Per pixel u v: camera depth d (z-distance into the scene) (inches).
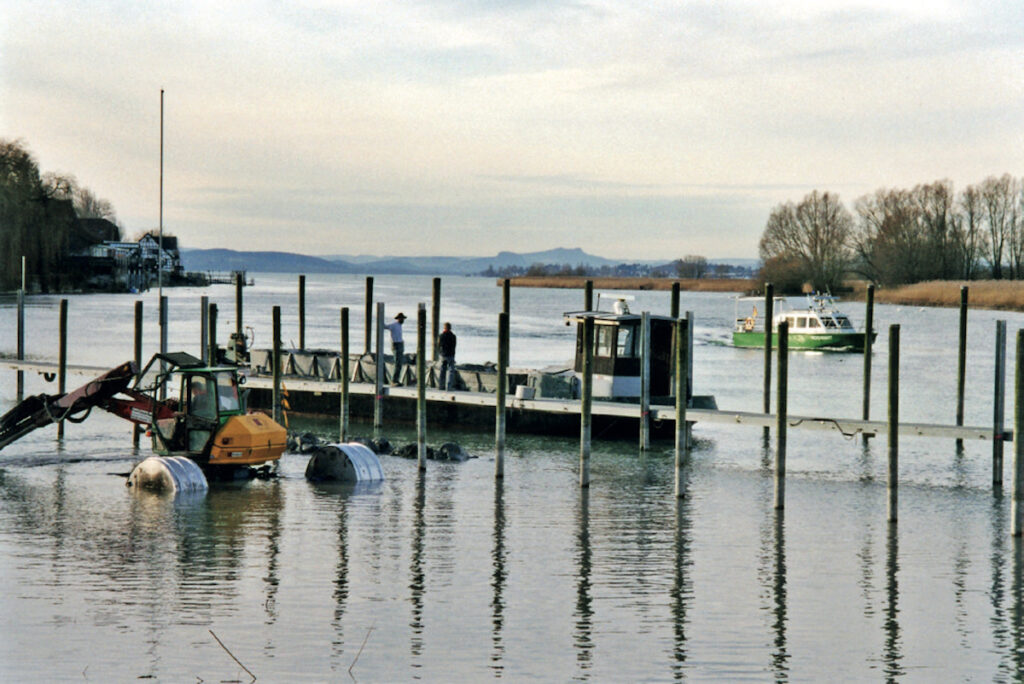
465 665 670.5
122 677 641.0
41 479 1245.1
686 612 778.8
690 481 1296.8
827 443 1651.1
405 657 681.6
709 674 661.3
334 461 1256.8
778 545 984.3
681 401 1181.1
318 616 757.9
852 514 1127.0
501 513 1098.1
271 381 1849.2
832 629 746.2
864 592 836.6
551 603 795.4
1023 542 1003.3
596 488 1243.8
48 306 5462.6
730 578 868.6
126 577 844.6
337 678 645.9
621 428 1617.9
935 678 660.7
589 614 770.8
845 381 2637.8
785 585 851.4
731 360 3208.7
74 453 1427.2
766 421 1428.4
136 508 1092.5
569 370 1745.8
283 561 898.1
